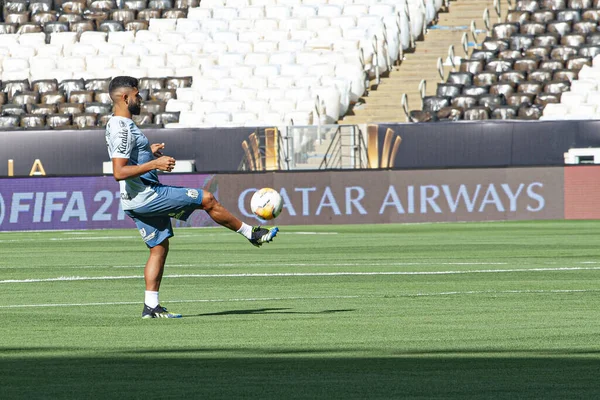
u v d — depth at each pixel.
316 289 26.45
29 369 14.23
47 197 61.66
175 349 16.06
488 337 17.09
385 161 68.12
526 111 73.31
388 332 17.86
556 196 61.59
